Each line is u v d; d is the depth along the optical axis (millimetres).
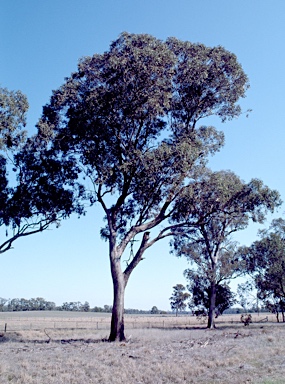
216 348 20438
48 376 13953
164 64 26562
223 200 28281
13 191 31469
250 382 12883
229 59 28000
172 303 119125
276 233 64750
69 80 29141
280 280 63312
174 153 25938
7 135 31406
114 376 14109
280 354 17906
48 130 29891
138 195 28938
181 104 29562
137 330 38781
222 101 29750
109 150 28031
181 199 27953
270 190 29203
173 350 20203
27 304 181750
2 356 18016
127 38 27672
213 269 54031
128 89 26688
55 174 30156
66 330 45094
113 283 27859
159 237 29531
